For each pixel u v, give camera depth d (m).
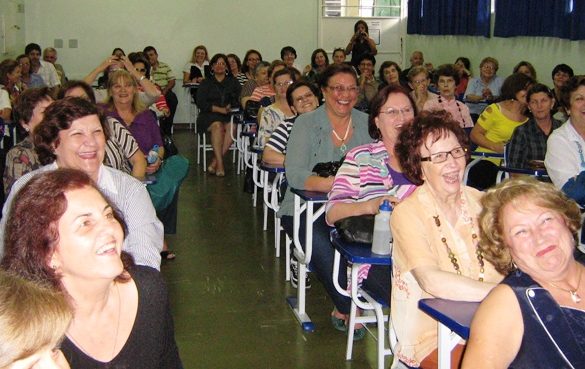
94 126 2.11
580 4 6.13
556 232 1.42
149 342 1.46
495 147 4.60
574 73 6.40
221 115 6.90
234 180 6.50
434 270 1.81
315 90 4.27
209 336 2.98
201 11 10.01
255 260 4.08
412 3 9.73
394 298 1.95
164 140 4.64
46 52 9.06
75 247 1.29
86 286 1.33
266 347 2.87
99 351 1.38
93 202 1.33
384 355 2.52
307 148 3.16
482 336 1.38
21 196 1.32
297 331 3.04
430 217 1.93
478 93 7.41
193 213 5.20
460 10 8.45
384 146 2.69
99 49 9.82
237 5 10.07
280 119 4.85
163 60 10.04
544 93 3.95
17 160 2.80
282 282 3.69
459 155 1.94
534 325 1.36
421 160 1.95
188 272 3.85
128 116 3.82
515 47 7.40
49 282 1.25
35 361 0.91
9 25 8.65
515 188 1.48
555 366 1.35
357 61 8.36
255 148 4.75
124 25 9.84
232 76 7.43
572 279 1.44
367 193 2.62
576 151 3.16
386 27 10.23
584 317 1.38
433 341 1.91
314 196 2.81
